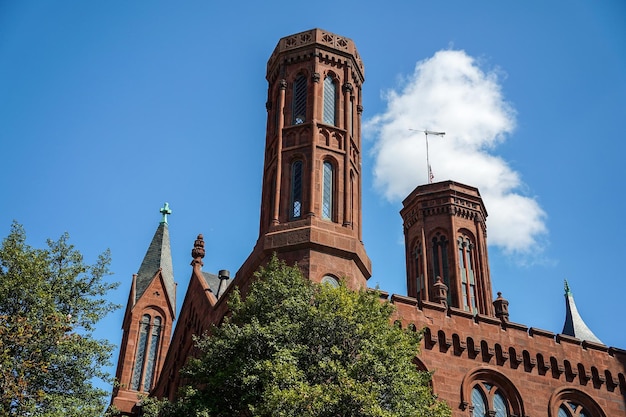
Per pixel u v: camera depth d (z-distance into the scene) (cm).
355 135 3709
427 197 5656
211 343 2705
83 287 2794
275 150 3584
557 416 3322
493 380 3281
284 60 3800
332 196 3412
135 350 4744
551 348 3459
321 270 3105
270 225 3316
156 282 5028
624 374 3550
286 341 2480
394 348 2430
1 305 2634
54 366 2605
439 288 3544
